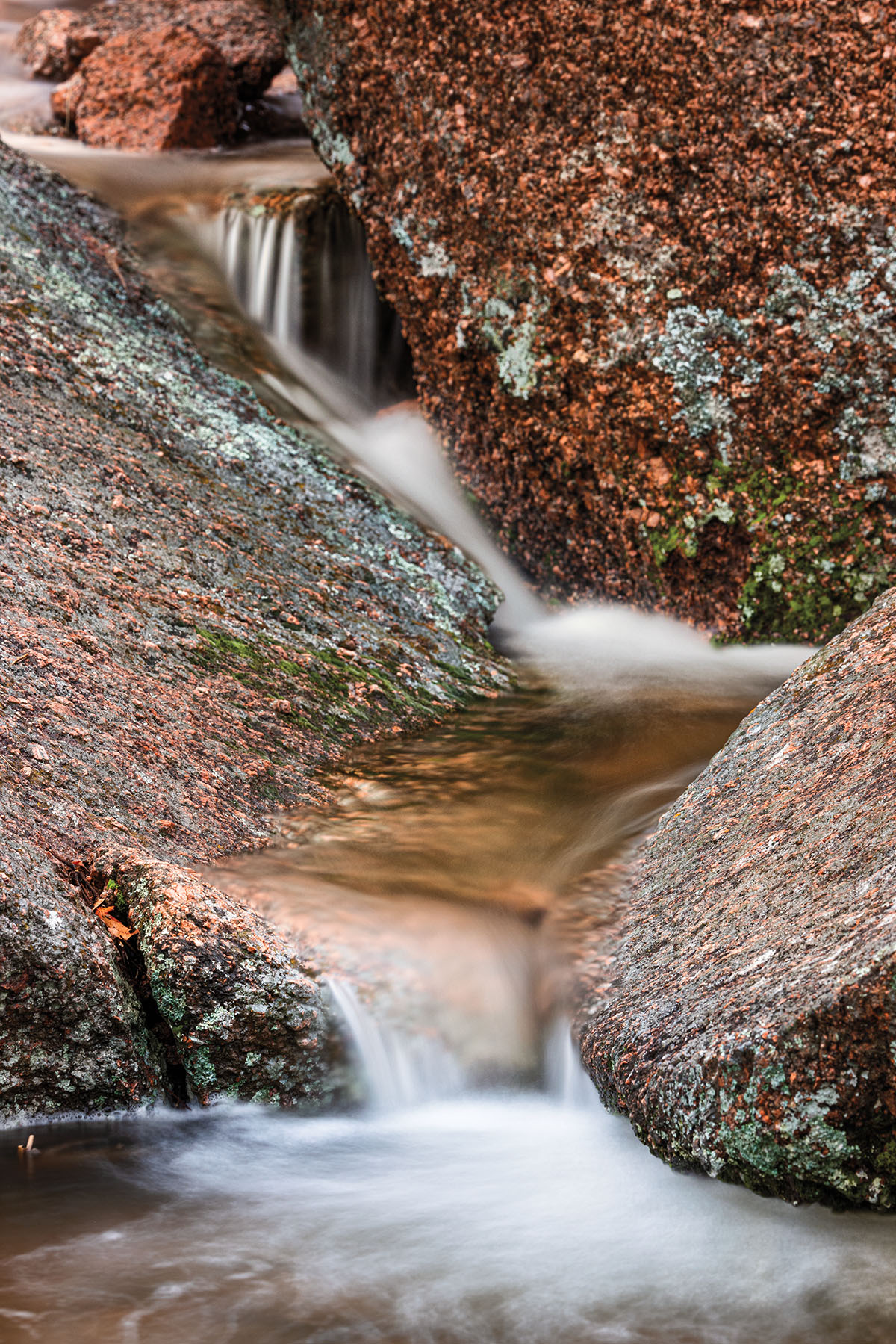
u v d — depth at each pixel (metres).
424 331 7.02
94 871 3.53
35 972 3.12
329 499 6.58
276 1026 3.35
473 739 5.29
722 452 6.06
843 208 5.59
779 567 6.09
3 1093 3.20
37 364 6.13
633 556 6.54
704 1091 2.80
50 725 3.98
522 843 4.40
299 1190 3.02
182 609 5.13
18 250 7.04
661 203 5.91
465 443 7.11
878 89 5.43
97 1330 2.46
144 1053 3.33
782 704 4.35
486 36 6.15
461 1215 2.91
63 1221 2.87
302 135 10.85
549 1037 3.58
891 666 3.96
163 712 4.48
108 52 10.41
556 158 6.12
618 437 6.31
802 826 3.52
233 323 7.93
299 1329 2.47
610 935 3.77
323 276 8.19
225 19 11.20
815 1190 2.70
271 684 5.05
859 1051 2.55
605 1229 2.83
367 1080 3.47
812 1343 2.42
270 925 3.61
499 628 6.78
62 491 5.33
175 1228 2.84
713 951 3.27
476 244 6.55
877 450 5.79
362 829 4.42
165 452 6.17
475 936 3.80
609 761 5.05
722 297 5.89
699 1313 2.52
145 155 9.62
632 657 6.33
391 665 5.62
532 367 6.50
